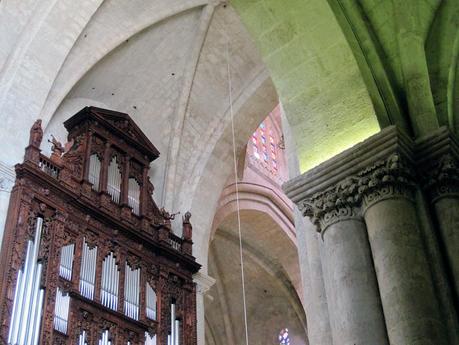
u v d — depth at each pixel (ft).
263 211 80.53
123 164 55.98
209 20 59.57
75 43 53.36
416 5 27.35
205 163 63.36
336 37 26.30
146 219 54.95
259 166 82.48
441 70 27.27
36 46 49.80
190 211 61.31
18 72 48.60
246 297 90.22
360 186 23.26
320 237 25.44
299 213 30.07
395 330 20.18
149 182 57.98
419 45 26.86
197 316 56.08
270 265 86.84
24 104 48.42
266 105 65.10
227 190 74.79
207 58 61.77
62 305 44.14
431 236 22.61
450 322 20.88
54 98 52.34
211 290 88.99
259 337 89.92
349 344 20.79
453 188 23.61
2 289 40.86
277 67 27.40
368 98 25.12
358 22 26.76
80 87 57.57
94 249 48.88
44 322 42.09
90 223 49.42
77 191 49.73
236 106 63.98
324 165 24.17
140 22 56.03
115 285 49.26
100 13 53.72
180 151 62.54
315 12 26.68
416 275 21.09
